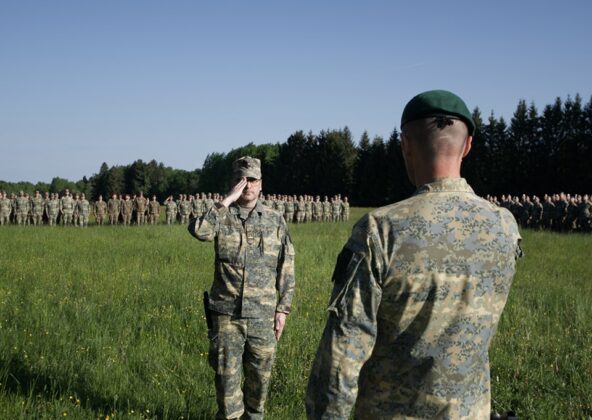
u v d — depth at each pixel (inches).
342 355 63.2
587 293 343.6
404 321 65.3
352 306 64.1
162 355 204.4
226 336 149.9
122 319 248.4
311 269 403.5
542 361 211.6
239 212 155.1
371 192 2696.9
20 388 162.4
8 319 242.7
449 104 68.6
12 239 594.2
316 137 3009.4
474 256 66.0
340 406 62.8
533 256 549.0
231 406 149.2
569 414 167.2
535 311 287.3
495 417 73.3
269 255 153.9
